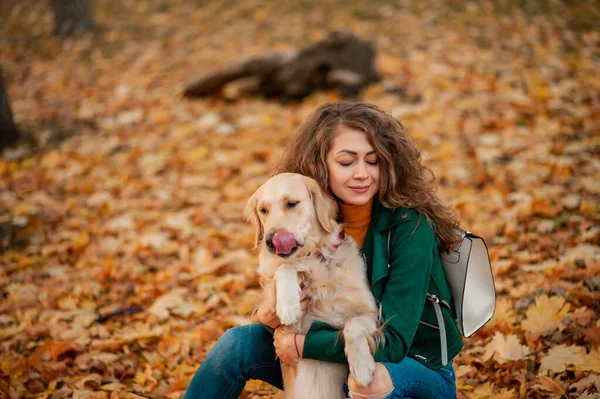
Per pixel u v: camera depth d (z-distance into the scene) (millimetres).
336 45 7594
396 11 10547
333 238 2770
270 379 2873
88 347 3900
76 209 5906
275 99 7895
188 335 3947
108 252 5176
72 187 6250
